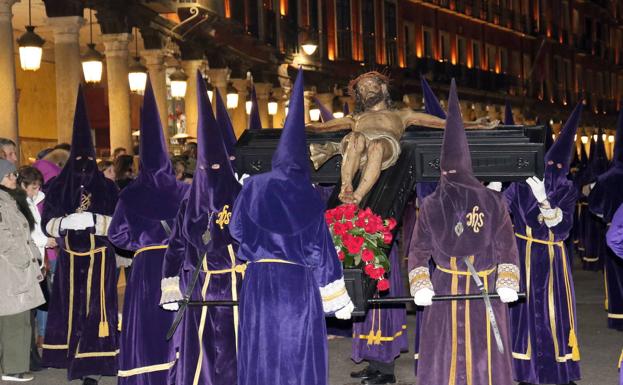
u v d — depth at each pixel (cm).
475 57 4494
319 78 2958
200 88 641
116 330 823
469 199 617
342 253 619
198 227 638
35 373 880
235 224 577
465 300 625
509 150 721
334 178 749
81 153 820
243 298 575
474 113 4419
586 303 1268
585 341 1002
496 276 621
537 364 766
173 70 2305
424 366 634
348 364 909
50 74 2228
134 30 1917
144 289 720
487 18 4516
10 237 789
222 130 747
